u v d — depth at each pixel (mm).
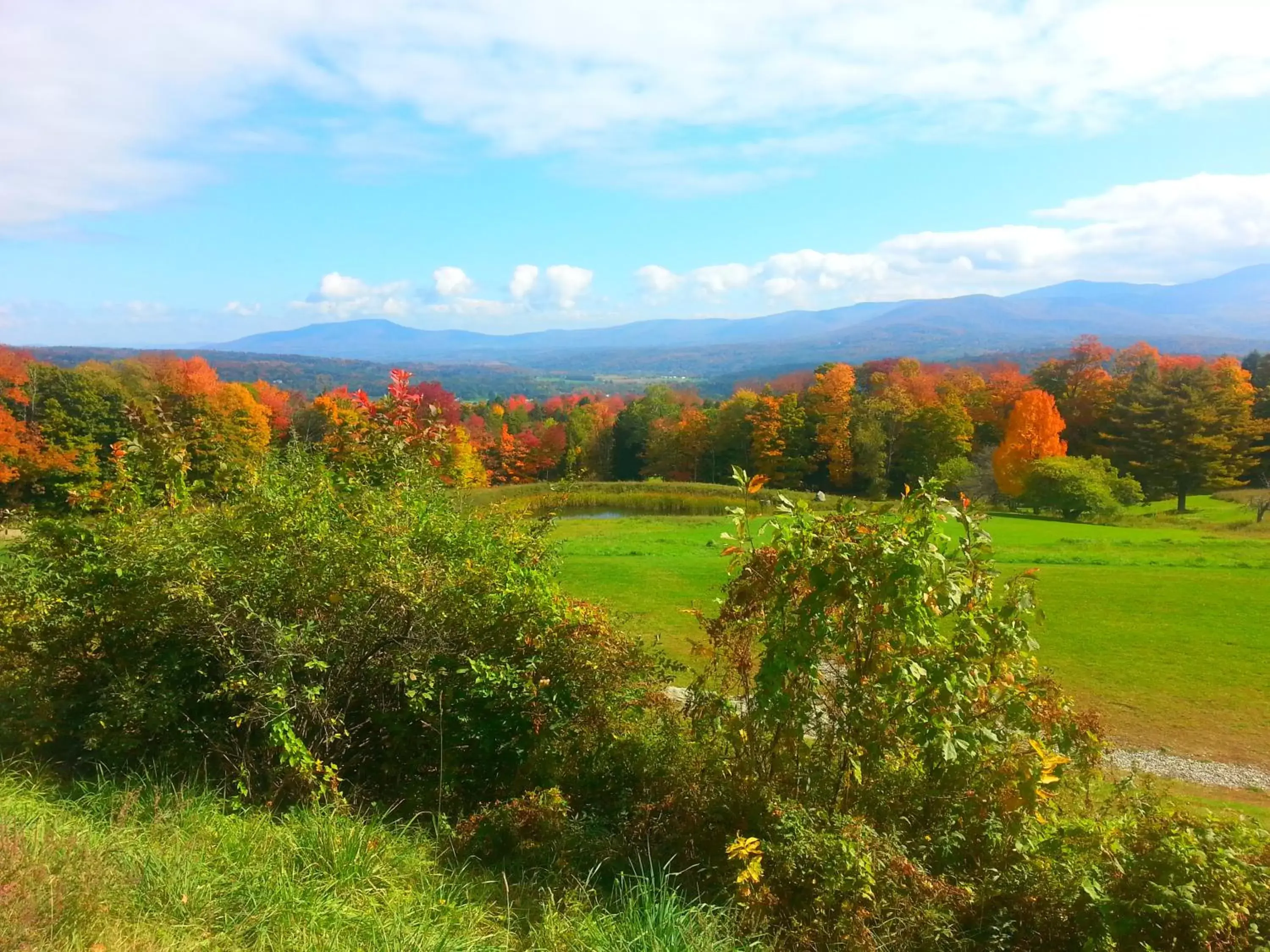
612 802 4629
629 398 117000
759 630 4355
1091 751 4227
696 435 73438
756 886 3578
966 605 4172
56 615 4723
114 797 4258
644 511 46531
